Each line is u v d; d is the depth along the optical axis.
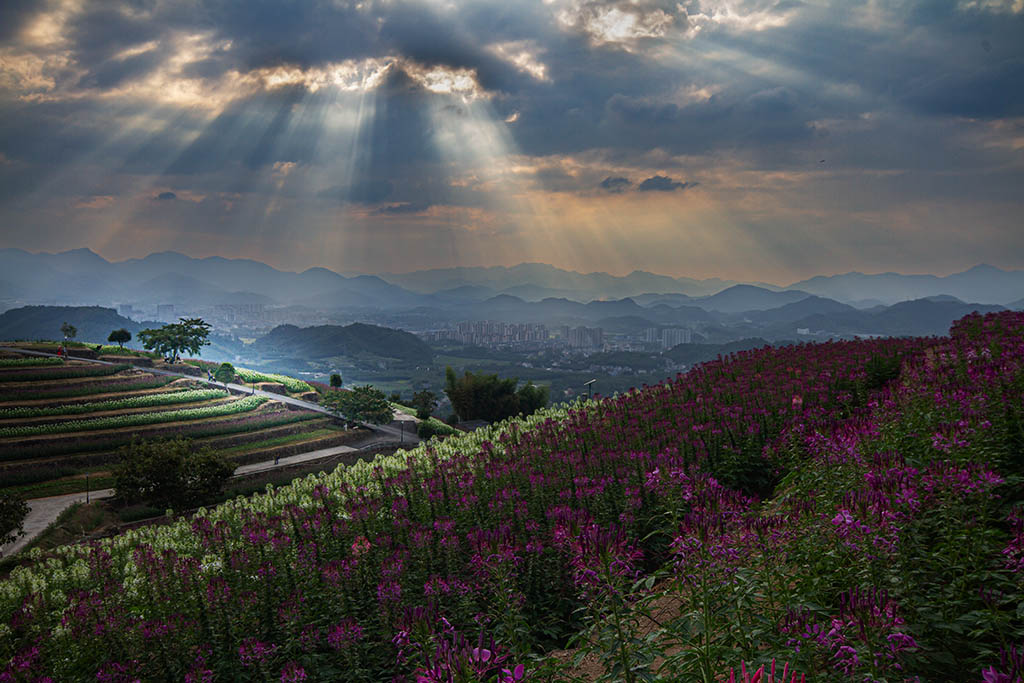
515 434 18.73
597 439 15.82
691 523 5.43
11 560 27.20
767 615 5.54
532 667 5.70
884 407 9.87
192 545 14.55
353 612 9.26
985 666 4.75
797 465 10.86
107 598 10.73
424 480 14.22
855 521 5.35
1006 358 10.60
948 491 5.75
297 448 57.19
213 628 9.60
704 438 13.73
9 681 8.89
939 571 5.58
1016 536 4.91
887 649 4.31
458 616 7.83
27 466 47.53
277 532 12.12
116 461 49.91
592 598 5.34
